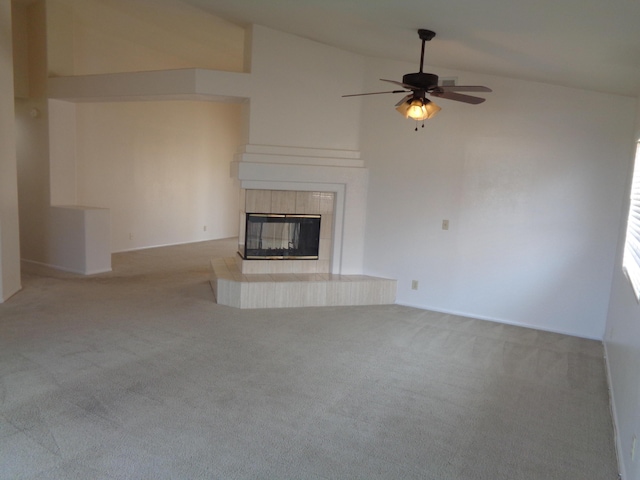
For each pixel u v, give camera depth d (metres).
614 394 3.39
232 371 3.66
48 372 3.46
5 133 5.09
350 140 5.79
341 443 2.74
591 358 4.35
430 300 5.69
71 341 4.08
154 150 8.69
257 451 2.61
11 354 3.75
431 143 5.50
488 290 5.38
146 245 8.75
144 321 4.71
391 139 5.69
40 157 6.65
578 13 2.47
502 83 5.09
